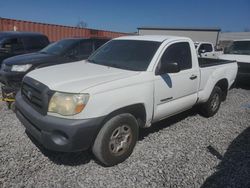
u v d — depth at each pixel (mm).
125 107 3711
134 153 4160
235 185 3490
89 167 3723
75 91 3299
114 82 3607
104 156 3600
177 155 4191
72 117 3264
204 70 5402
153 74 4129
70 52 7523
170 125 5488
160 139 4746
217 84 6195
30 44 9438
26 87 3926
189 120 5855
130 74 3928
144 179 3516
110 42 5273
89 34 18875
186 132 5152
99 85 3459
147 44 4617
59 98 3297
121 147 3785
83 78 3697
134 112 3967
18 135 4555
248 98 8352
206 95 5574
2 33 9414
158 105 4285
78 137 3262
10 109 5926
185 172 3727
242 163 4043
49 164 3732
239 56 9945
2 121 5184
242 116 6379
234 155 4293
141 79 3928
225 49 11211
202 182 3521
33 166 3656
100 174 3574
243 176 3697
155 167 3809
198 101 5395
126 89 3689
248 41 10734
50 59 6996
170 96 4492
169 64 4172
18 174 3459
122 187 3334
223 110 6809
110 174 3586
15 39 9102
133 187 3346
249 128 5555
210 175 3686
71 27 17547
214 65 5828
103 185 3352
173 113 4770
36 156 3904
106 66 4422
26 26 15242
